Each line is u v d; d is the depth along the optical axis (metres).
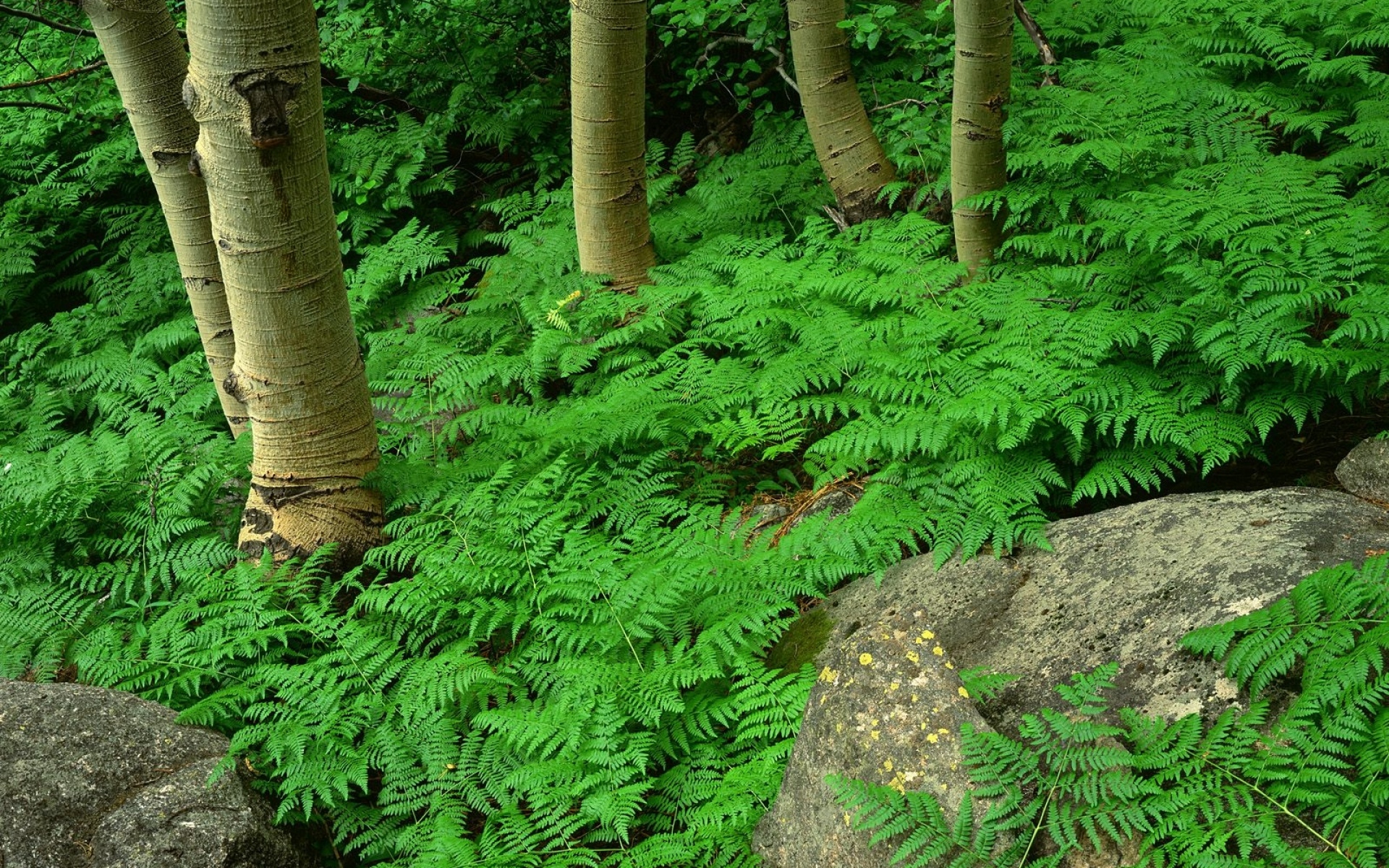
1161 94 6.28
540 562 4.48
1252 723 3.06
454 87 8.40
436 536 4.75
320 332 4.65
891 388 4.81
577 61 5.96
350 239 8.12
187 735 4.05
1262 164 5.21
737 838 3.54
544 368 5.93
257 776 4.03
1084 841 3.05
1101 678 3.30
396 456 5.78
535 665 4.29
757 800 3.62
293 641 4.64
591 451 5.15
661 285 6.20
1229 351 4.23
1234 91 6.37
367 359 6.62
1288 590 3.37
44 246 8.22
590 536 4.56
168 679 4.52
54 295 8.66
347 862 3.96
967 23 5.15
